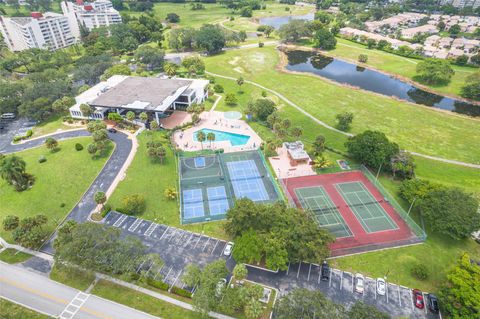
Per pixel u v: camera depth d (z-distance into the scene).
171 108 149.00
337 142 123.38
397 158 100.81
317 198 95.00
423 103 160.12
